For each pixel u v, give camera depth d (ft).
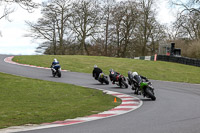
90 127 34.76
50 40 268.21
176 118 41.04
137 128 33.78
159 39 291.99
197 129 33.17
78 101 65.05
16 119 42.09
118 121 38.78
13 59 178.29
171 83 110.42
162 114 44.96
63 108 54.24
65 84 93.25
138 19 266.36
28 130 33.60
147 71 148.66
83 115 45.73
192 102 61.57
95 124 36.78
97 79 99.14
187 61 189.16
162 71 151.74
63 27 264.52
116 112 48.34
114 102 63.57
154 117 42.01
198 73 150.82
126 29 270.26
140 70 150.92
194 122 37.78
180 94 77.87
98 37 279.69
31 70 133.08
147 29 283.79
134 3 264.52
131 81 77.71
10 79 95.96
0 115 45.24
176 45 266.36
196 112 47.14
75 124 37.17
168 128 33.76
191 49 240.73
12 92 73.61
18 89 78.54
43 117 44.01
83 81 105.40
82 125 36.24
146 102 61.72
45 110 51.39
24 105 56.80
